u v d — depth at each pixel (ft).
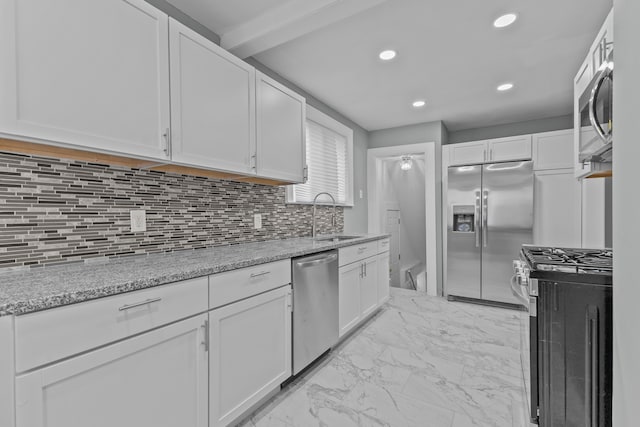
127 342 3.42
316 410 5.38
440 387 6.08
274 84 7.18
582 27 6.67
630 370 1.98
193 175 6.46
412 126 13.56
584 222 10.16
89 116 3.89
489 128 13.84
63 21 3.65
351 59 8.04
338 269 7.73
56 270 4.13
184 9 6.20
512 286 5.00
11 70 3.24
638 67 1.86
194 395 4.16
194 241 6.51
